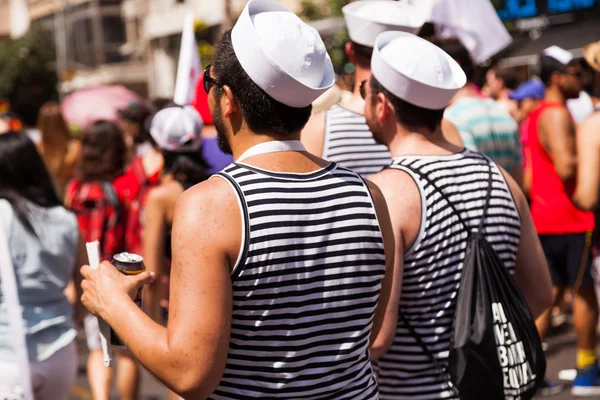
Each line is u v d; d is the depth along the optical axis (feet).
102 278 7.58
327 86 7.29
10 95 139.44
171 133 14.06
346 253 7.24
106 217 18.39
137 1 125.18
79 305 12.51
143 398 20.86
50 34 147.23
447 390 9.17
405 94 9.36
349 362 7.39
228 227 6.79
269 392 7.07
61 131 25.41
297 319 7.03
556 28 47.44
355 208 7.38
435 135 9.63
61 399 11.83
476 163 9.62
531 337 9.11
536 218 20.11
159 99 22.22
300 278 7.00
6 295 11.00
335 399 7.33
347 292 7.27
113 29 138.72
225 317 6.78
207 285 6.74
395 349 9.30
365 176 12.13
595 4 45.85
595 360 19.16
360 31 11.93
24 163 11.55
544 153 19.83
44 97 142.82
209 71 7.47
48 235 11.56
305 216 7.05
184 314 6.74
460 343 8.84
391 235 7.87
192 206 6.86
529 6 47.78
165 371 6.83
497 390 8.84
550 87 19.38
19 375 11.03
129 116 19.84
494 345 8.87
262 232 6.84
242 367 7.06
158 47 114.32
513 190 9.81
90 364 16.98
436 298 9.11
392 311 8.92
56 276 11.65
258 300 6.90
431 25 15.92
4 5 189.26
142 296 7.90
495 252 9.20
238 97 7.24
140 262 7.80
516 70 49.01
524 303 9.20
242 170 7.04
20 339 10.96
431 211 9.03
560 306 25.03
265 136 7.28
